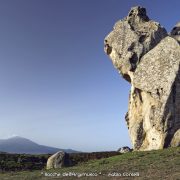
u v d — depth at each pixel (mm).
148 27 72500
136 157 53156
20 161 66500
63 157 58500
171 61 64938
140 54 69562
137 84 67812
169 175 39250
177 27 76562
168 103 62625
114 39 73938
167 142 61812
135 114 69562
